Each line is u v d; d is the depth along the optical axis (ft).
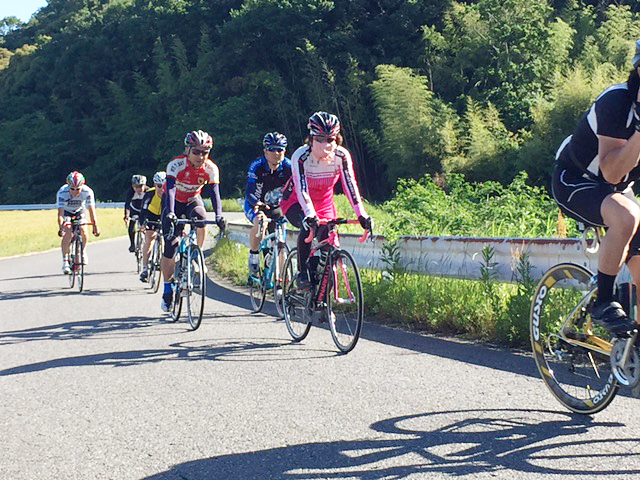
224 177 225.97
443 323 21.03
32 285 37.81
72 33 283.38
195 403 13.88
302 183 19.06
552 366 12.84
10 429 12.73
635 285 11.04
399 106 175.94
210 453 11.06
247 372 16.31
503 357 16.92
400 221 33.30
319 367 16.61
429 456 10.43
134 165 257.14
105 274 41.78
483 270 21.11
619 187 11.39
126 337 21.52
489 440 11.02
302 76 224.53
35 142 264.72
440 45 206.28
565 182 11.50
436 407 12.96
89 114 273.95
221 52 239.91
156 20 271.49
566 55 193.06
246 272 35.88
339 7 229.66
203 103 237.66
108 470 10.55
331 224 18.84
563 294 13.66
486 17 197.06
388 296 23.70
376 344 19.20
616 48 185.68
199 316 22.21
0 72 320.91
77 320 25.29
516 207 34.55
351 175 19.31
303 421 12.44
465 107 184.75
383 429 11.79
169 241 24.34
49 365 17.90
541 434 11.19
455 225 32.09
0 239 84.79
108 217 123.34
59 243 76.74
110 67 274.77
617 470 9.59
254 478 9.96
